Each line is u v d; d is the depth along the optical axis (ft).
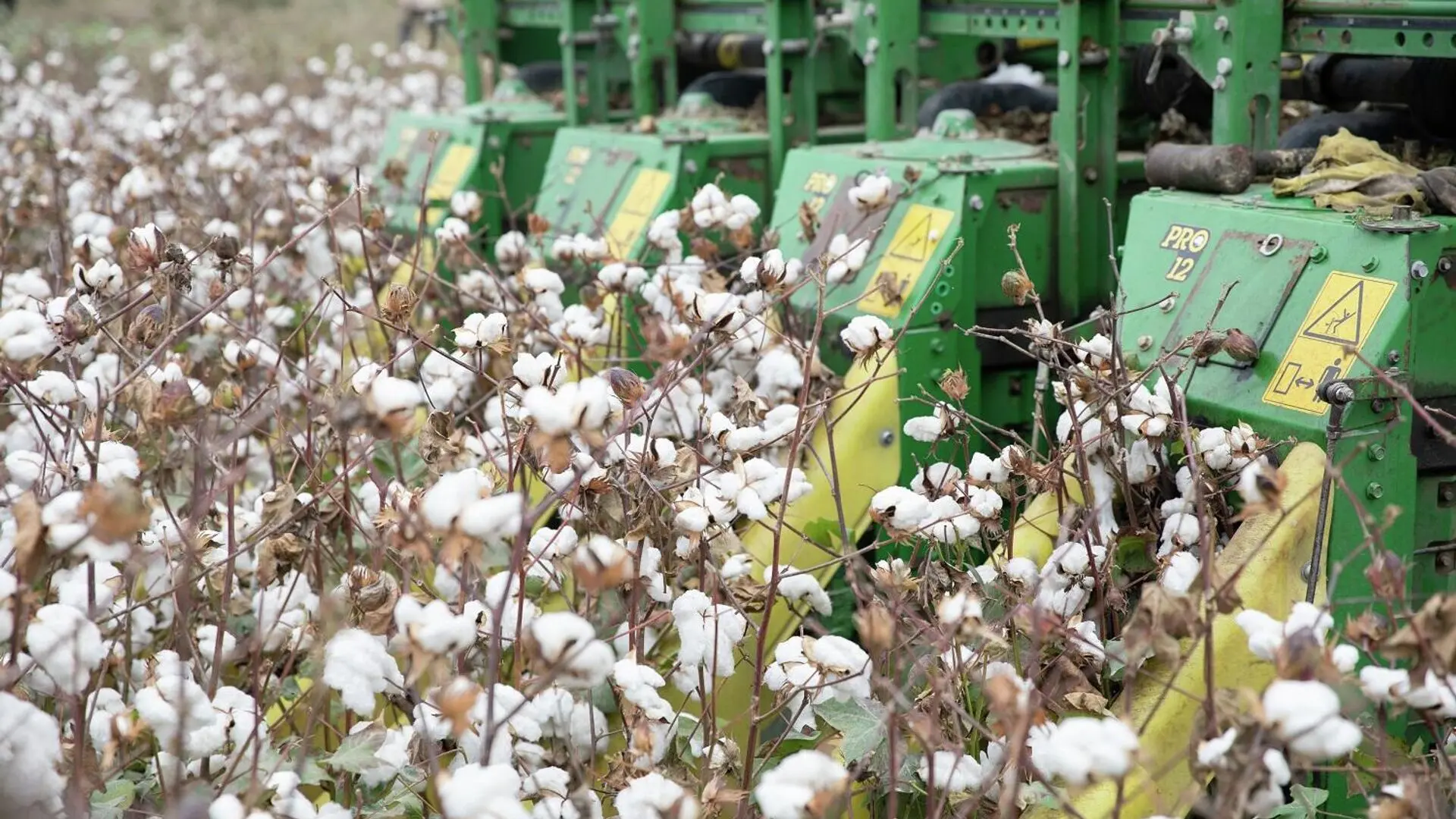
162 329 10.41
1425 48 12.40
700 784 9.18
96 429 9.71
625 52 23.56
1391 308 10.42
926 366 14.08
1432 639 7.11
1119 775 6.72
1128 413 10.51
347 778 9.74
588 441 7.73
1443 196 11.21
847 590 13.16
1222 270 11.82
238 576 11.79
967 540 11.23
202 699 8.40
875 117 17.72
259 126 30.81
